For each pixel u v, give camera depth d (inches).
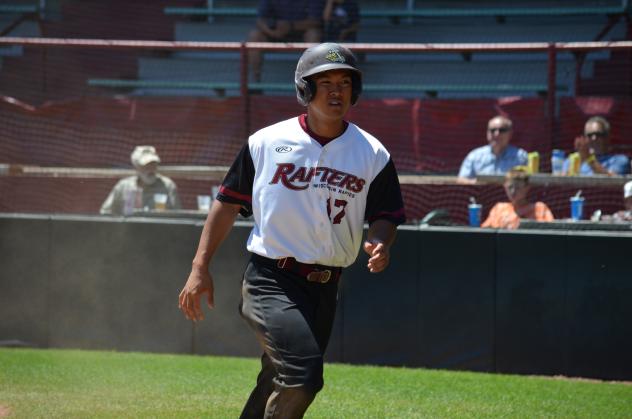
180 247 977.5
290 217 505.7
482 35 1641.2
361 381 852.0
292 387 465.1
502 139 1173.1
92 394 770.2
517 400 780.0
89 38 1811.0
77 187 1291.8
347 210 510.0
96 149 1401.3
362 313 942.4
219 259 972.6
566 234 895.7
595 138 1131.9
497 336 913.5
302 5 1546.5
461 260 920.3
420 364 930.7
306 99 501.7
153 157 1115.3
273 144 512.7
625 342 882.8
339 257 516.7
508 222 1042.7
